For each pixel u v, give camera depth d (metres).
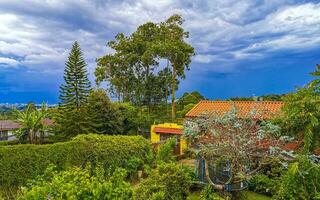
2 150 15.57
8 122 40.84
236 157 12.38
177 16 42.31
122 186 5.63
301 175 9.85
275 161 12.52
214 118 13.19
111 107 29.09
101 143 18.12
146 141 20.62
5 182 15.20
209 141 14.09
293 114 11.09
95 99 28.75
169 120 38.31
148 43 41.53
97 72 44.06
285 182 10.74
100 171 6.47
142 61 41.25
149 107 44.19
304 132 11.08
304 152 10.41
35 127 31.59
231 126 12.71
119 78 43.69
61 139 28.50
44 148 16.38
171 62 41.00
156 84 43.31
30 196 5.07
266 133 12.55
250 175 13.04
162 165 12.99
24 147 16.08
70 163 16.64
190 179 14.02
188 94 44.03
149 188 11.02
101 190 5.24
